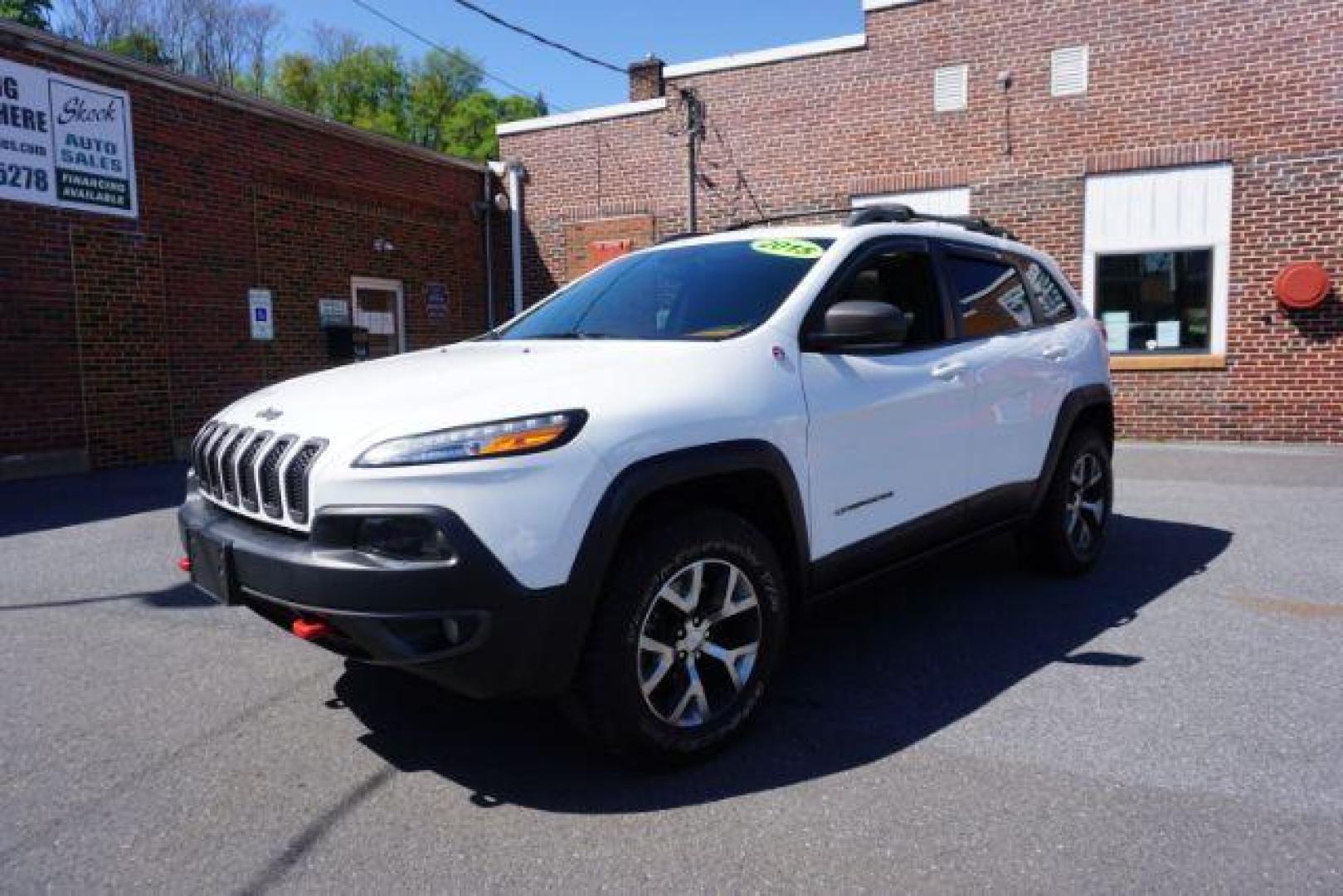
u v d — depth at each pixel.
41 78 9.07
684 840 2.51
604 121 14.43
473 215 14.95
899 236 4.04
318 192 12.18
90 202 9.56
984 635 4.14
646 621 2.76
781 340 3.30
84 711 3.41
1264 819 2.57
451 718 3.34
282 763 2.99
